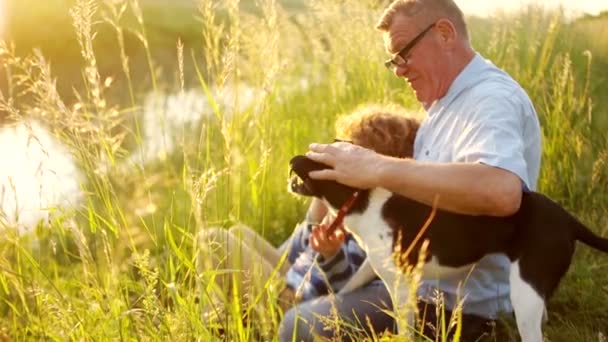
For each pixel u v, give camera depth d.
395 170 3.12
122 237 3.02
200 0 3.31
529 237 3.03
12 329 3.17
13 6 12.59
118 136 3.22
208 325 2.95
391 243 3.21
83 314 2.94
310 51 7.63
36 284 3.06
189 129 6.29
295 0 9.83
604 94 6.45
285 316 3.55
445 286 3.47
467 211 3.08
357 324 3.52
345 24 6.93
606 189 5.16
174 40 13.05
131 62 11.74
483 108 3.24
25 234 3.45
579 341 3.61
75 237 2.91
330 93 6.75
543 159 5.25
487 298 3.52
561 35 7.15
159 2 14.88
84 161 3.14
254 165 4.00
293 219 5.23
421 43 3.45
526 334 3.03
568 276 4.10
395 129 3.75
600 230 4.64
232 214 3.20
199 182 2.96
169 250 3.21
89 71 3.11
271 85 3.57
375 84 6.50
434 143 3.46
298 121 6.20
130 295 3.50
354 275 3.61
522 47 6.97
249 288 3.00
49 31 12.36
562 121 5.46
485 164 3.05
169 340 2.87
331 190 3.34
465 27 3.50
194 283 3.26
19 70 7.15
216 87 3.14
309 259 3.85
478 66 3.44
